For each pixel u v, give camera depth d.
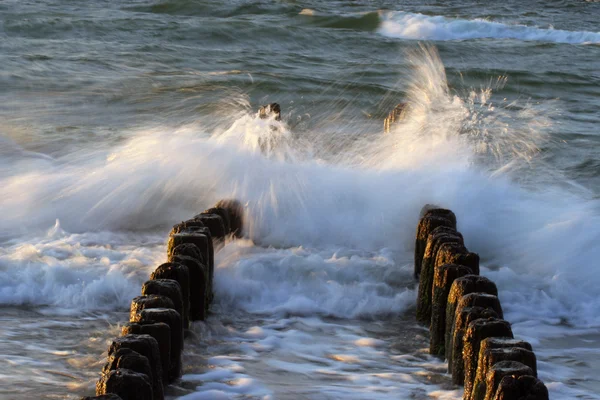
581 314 28.52
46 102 61.28
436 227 29.06
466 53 95.38
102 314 26.45
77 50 82.25
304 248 33.69
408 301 28.34
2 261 29.17
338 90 69.69
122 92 65.25
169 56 81.62
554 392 21.70
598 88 76.88
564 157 50.09
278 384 21.41
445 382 21.73
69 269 28.61
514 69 83.00
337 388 21.27
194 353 23.41
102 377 16.36
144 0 123.00
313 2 143.25
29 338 24.03
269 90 68.94
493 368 16.45
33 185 39.50
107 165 41.38
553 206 39.41
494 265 33.41
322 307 27.80
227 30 94.94
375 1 156.25
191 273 24.61
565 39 118.31
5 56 76.44
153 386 17.66
